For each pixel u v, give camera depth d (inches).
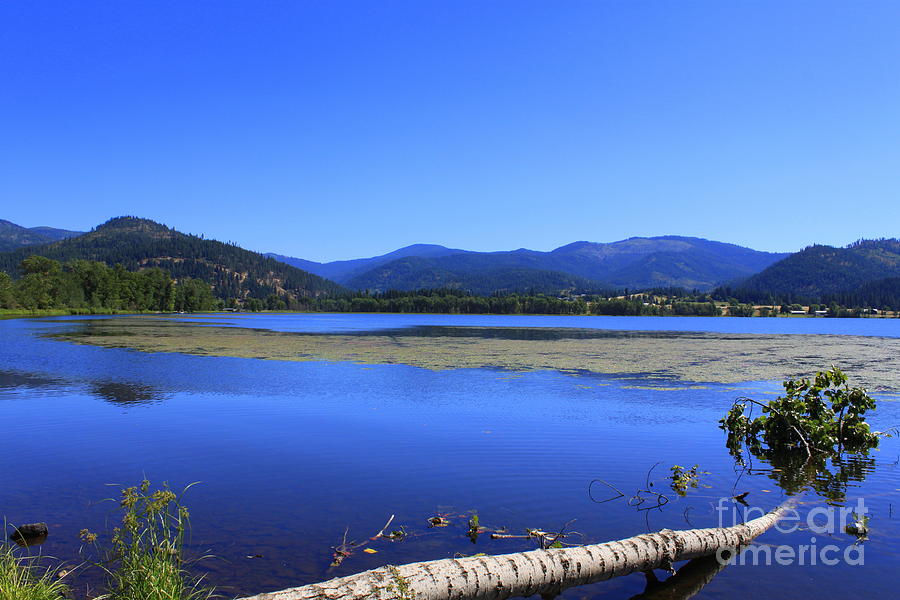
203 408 721.6
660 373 1115.9
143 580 236.8
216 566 280.7
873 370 1229.7
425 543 313.6
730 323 5506.9
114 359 1299.2
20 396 799.1
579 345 1940.2
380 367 1186.6
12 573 239.3
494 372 1113.4
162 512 265.6
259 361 1286.9
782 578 282.2
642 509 374.9
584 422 647.8
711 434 597.0
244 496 389.4
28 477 430.3
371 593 230.4
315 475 440.1
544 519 354.6
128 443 538.9
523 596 257.9
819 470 483.8
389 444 539.8
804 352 1754.4
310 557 292.5
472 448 526.3
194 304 7199.8
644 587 275.7
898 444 584.7
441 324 4244.6
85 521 340.2
